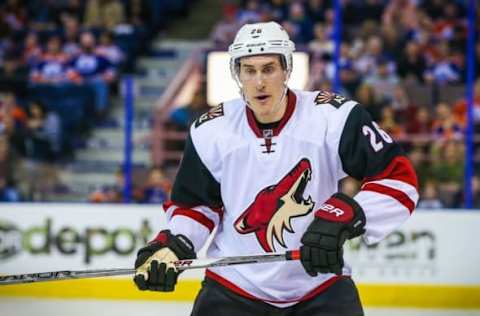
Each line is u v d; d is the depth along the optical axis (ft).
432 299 38.01
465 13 57.57
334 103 16.98
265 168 16.87
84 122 53.93
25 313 36.70
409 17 57.06
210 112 17.56
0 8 61.46
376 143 16.65
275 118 16.85
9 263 39.60
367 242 16.65
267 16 60.18
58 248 39.40
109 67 57.93
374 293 37.99
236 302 17.47
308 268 15.88
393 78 52.80
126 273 16.63
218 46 48.19
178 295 38.42
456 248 38.09
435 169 45.50
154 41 62.13
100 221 39.17
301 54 44.06
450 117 48.03
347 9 58.13
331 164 16.93
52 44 58.08
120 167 49.75
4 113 50.49
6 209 39.60
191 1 64.75
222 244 17.61
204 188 17.40
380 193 16.57
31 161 49.85
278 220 16.96
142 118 55.93
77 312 36.96
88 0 62.34
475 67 54.08
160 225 39.04
